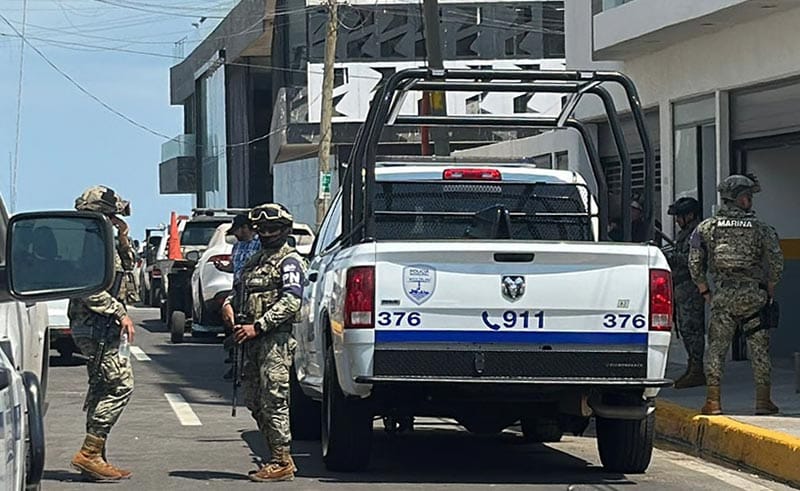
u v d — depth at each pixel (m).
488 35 85.50
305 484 19.00
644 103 36.94
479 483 19.25
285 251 18.92
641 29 33.22
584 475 20.25
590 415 19.12
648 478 20.08
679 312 28.86
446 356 18.22
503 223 21.03
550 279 18.31
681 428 23.94
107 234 8.95
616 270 18.48
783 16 30.02
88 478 19.45
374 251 18.09
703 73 33.62
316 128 86.00
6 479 7.99
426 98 41.44
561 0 85.19
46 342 21.11
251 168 107.94
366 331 18.02
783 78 30.48
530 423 23.53
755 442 20.91
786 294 33.75
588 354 18.44
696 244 24.19
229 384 34.38
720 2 29.55
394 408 19.25
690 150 34.88
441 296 18.14
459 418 19.78
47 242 8.91
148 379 35.59
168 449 23.03
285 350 19.05
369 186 19.16
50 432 25.44
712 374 23.92
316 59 86.44
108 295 19.25
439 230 21.56
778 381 29.22
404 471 20.42
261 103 108.00
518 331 18.27
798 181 33.56
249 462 21.47
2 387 7.90
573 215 21.86
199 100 130.38
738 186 23.80
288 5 88.69
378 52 85.62
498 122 21.39
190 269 50.41
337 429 19.39
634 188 39.25
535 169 22.25
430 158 23.38
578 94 20.31
